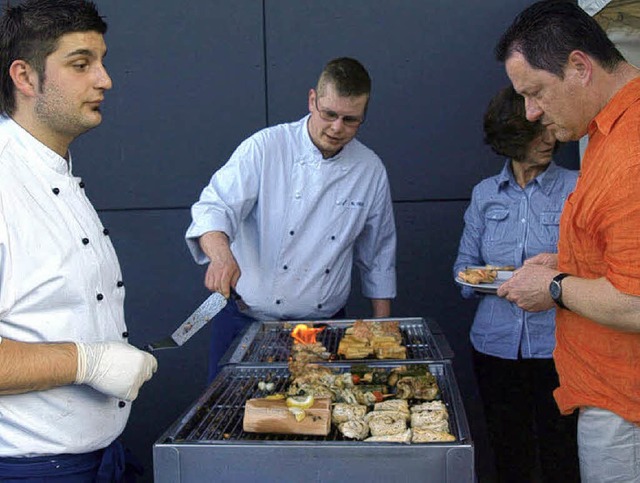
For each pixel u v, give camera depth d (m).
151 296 4.07
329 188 3.04
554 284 1.88
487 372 3.06
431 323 2.85
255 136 3.04
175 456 1.72
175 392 4.09
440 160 3.87
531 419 3.04
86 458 1.81
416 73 3.82
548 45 1.78
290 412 1.89
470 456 1.65
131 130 3.97
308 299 3.07
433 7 3.77
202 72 3.91
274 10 3.85
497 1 3.73
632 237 1.64
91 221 1.85
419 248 3.94
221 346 3.14
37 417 1.70
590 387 1.92
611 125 1.73
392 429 1.87
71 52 1.64
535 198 2.93
